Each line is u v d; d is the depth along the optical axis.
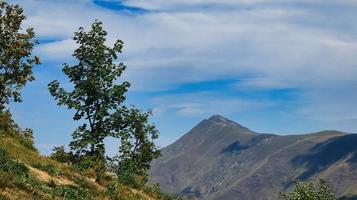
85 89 34.75
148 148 44.06
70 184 19.19
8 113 27.50
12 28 47.91
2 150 17.67
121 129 36.28
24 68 46.88
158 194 28.45
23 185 15.66
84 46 35.88
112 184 23.05
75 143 33.66
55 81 35.12
